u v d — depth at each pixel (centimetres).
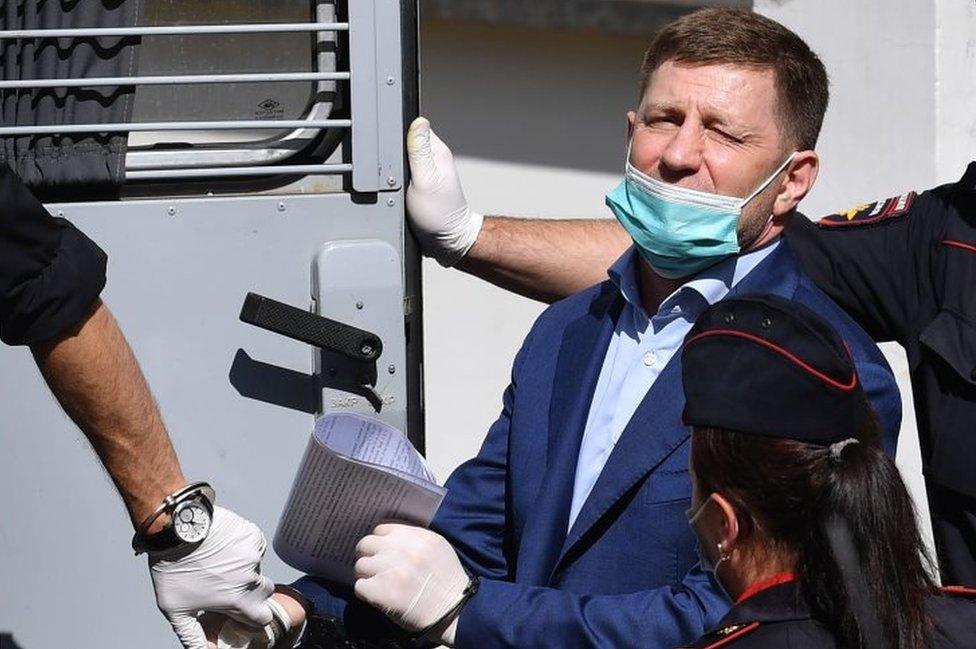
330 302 1092
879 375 906
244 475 1096
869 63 1709
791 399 701
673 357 939
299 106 1117
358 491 917
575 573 930
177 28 1080
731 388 711
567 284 1238
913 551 695
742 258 966
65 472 1083
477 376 1947
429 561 909
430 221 1166
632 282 980
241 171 1104
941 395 1060
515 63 1902
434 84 1881
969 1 1670
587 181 1931
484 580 923
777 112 941
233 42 1105
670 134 949
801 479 691
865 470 691
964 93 1681
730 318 732
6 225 873
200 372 1092
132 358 944
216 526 952
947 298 1068
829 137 1738
